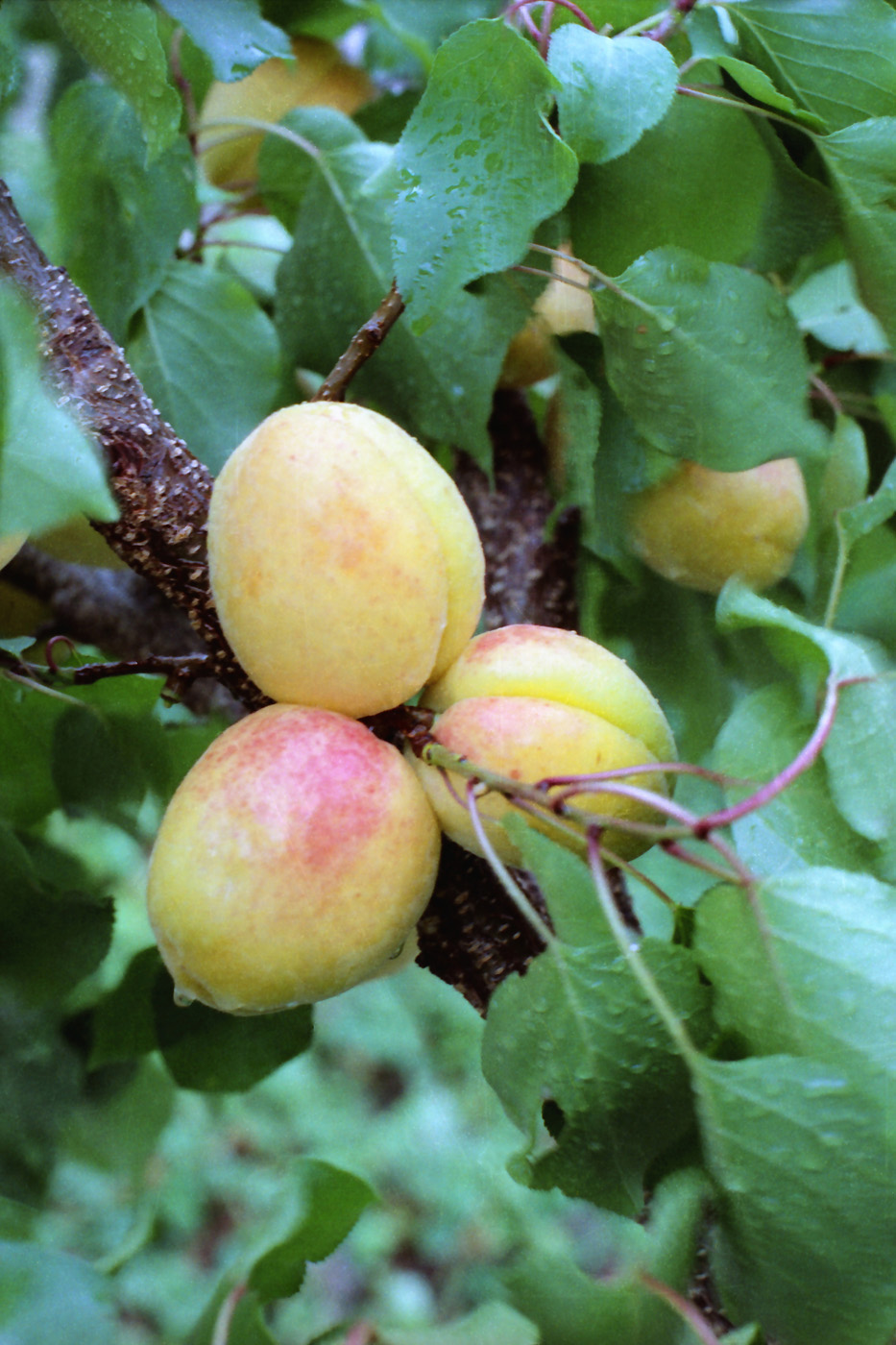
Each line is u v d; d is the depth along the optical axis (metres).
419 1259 1.51
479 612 0.44
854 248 0.48
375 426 0.43
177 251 0.55
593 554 0.54
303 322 0.52
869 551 0.50
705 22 0.47
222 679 0.46
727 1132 0.41
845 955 0.41
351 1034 1.74
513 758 0.43
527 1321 0.42
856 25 0.46
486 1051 0.42
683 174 0.47
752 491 0.50
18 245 0.45
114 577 0.58
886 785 0.43
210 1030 0.51
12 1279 0.42
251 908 0.42
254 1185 1.50
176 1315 1.15
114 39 0.46
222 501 0.43
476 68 0.43
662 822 0.44
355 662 0.43
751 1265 0.42
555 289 0.50
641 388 0.47
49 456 0.39
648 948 0.41
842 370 0.54
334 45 0.56
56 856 0.53
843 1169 0.40
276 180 0.54
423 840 0.43
